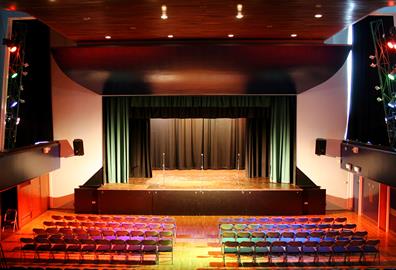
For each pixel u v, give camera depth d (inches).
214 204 616.1
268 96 661.3
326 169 647.1
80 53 470.6
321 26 407.8
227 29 418.0
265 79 539.2
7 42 441.1
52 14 359.6
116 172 668.7
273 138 666.2
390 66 581.6
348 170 576.1
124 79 539.2
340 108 641.6
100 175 652.1
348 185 649.6
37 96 641.6
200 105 667.4
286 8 343.9
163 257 451.2
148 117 679.7
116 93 632.4
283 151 661.9
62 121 649.0
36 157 511.8
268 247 436.5
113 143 664.4
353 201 649.0
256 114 679.7
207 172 768.9
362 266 425.7
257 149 713.0
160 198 616.7
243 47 453.1
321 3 329.4
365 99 631.2
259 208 616.7
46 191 649.0
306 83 560.1
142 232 451.8
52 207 658.8
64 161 652.7
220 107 669.9
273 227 484.1
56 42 635.5
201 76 526.9
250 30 423.8
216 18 374.6
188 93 625.6
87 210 624.7
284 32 433.4
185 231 543.5
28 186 583.2
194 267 423.5
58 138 650.2
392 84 578.2
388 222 545.3
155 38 456.8
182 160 800.3
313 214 621.9
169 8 341.1
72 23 390.9
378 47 601.6
